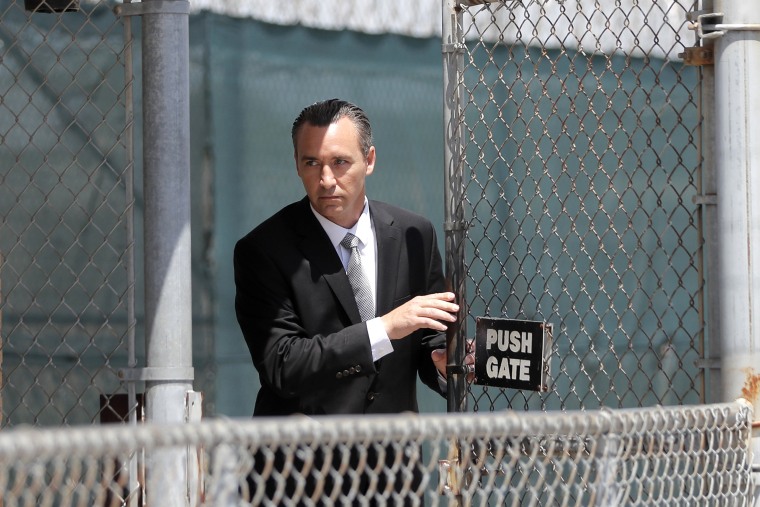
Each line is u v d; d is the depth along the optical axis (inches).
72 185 666.2
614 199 751.7
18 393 641.0
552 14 721.6
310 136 482.9
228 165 710.5
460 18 491.5
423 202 786.2
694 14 408.5
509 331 461.7
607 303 753.6
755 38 380.2
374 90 767.7
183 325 411.2
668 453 351.6
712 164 398.3
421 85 787.4
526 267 728.3
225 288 709.3
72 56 665.6
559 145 727.1
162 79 410.9
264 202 727.7
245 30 719.1
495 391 666.2
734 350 378.9
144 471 390.0
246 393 714.8
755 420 374.3
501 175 721.6
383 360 492.7
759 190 378.3
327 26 752.3
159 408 408.5
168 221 410.3
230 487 270.4
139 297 671.8
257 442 268.8
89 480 250.7
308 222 498.0
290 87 737.0
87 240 668.1
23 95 652.7
